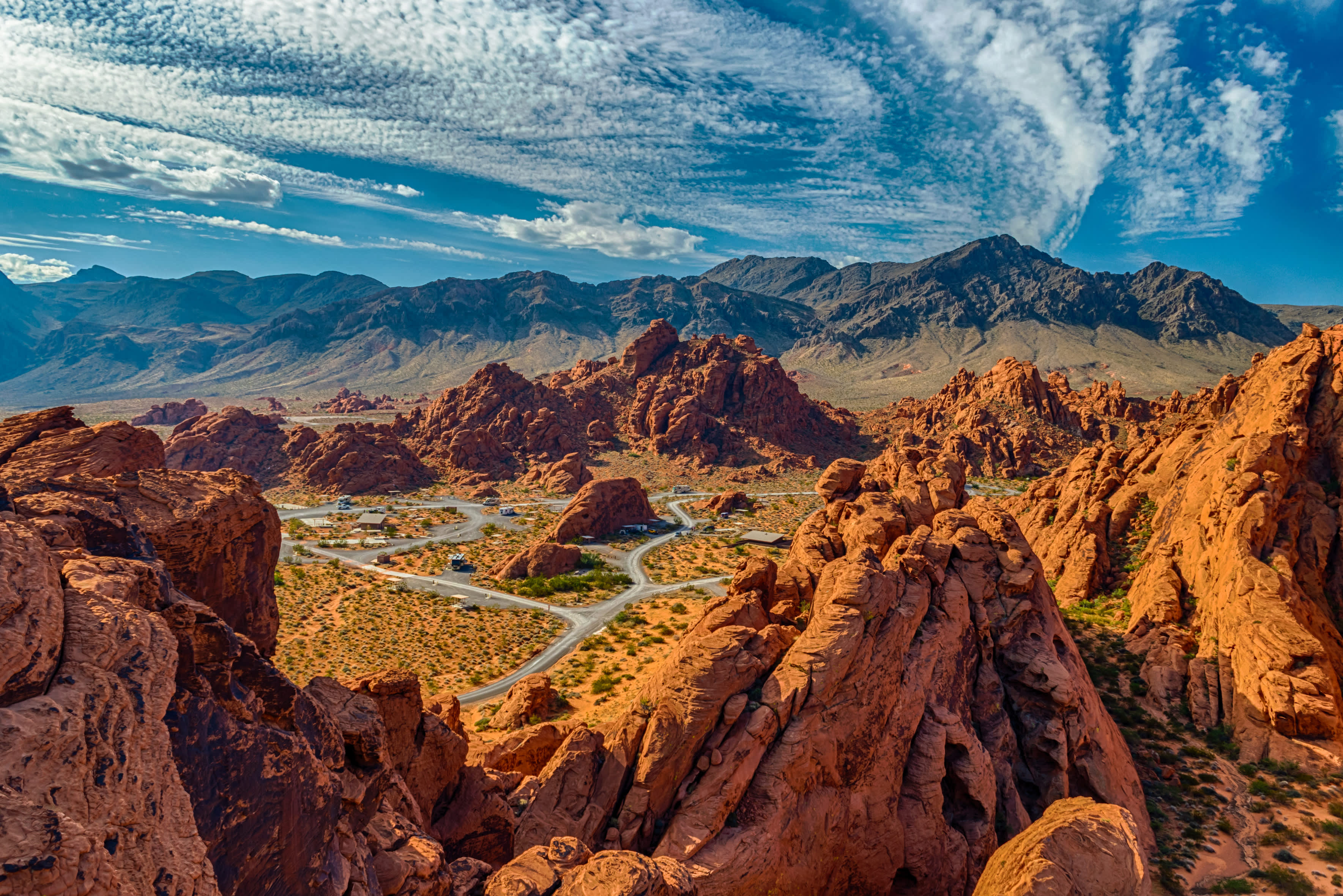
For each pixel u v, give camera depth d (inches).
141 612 404.5
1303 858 1141.7
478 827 894.4
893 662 1085.1
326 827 504.1
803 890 915.4
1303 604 1557.6
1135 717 1585.9
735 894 840.9
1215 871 1125.1
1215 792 1325.0
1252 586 1578.5
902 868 1007.0
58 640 354.9
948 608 1235.2
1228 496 1793.8
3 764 288.4
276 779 456.8
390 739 812.0
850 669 1040.2
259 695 481.7
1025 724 1222.3
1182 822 1259.2
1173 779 1373.0
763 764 949.2
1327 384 1900.8
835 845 968.3
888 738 1036.5
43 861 277.3
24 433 839.7
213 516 737.6
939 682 1136.2
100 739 334.3
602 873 641.6
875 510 1649.9
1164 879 1106.7
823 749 981.8
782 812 920.3
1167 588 1889.8
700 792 916.6
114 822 319.3
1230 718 1503.4
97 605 388.2
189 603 470.9
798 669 1022.4
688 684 989.2
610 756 988.6
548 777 986.7
